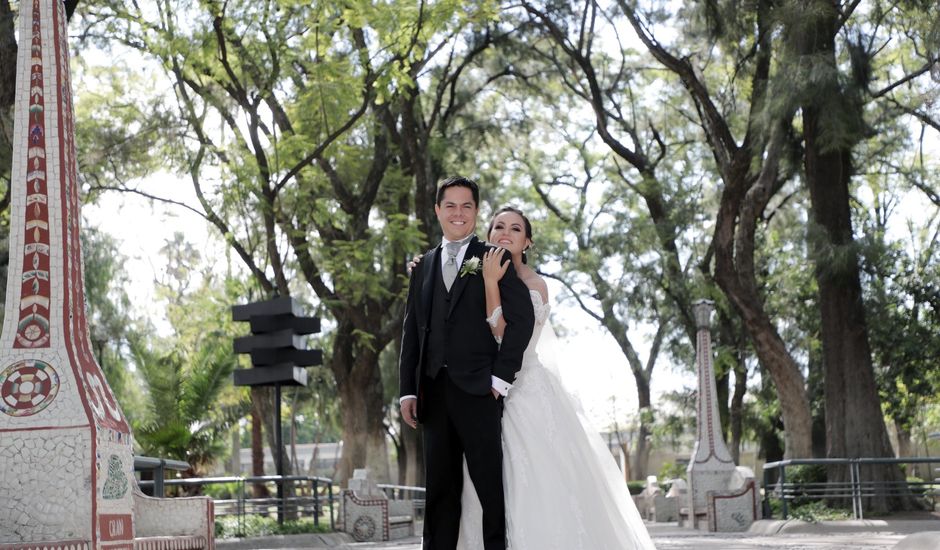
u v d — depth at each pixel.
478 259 5.39
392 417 38.94
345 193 29.28
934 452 39.09
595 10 29.95
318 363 16.19
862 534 14.98
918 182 30.83
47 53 6.43
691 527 20.22
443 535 5.37
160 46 23.03
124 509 6.34
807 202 28.72
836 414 20.52
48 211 6.29
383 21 23.11
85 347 6.36
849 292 20.72
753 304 23.73
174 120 24.41
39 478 5.89
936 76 14.02
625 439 51.47
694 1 24.23
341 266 25.88
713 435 20.48
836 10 20.58
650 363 40.41
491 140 36.88
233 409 27.08
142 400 28.00
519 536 5.25
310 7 24.14
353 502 17.34
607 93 34.34
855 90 19.69
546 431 5.41
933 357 25.75
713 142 26.42
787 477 21.30
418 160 29.95
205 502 8.48
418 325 5.48
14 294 6.21
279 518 16.12
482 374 5.27
